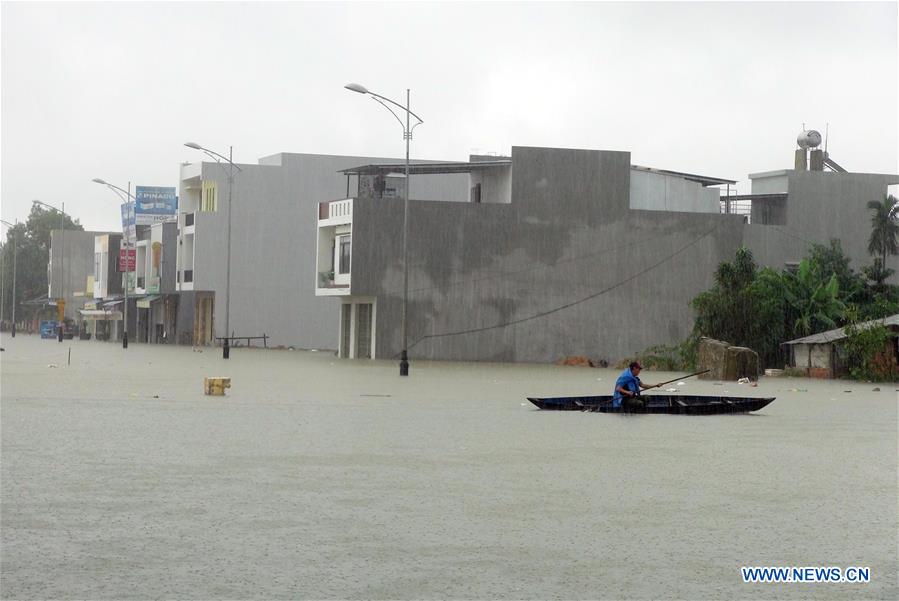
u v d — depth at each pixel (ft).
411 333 250.37
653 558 40.16
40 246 601.21
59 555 39.40
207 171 331.98
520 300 254.47
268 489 53.83
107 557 39.19
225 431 80.59
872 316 234.99
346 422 90.17
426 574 37.40
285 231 330.75
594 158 258.16
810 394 148.36
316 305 332.80
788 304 234.99
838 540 43.50
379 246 248.93
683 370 229.25
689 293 261.24
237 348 314.35
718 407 107.76
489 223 253.44
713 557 40.45
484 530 44.57
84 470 59.16
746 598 35.19
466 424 90.68
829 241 269.44
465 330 252.42
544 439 79.56
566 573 37.83
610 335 257.96
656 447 75.25
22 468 59.52
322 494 52.70
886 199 265.95
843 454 72.13
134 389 125.49
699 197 271.69
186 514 47.06
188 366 189.98
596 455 69.87
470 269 252.62
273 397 118.01
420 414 99.91
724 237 262.88
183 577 36.58
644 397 106.83
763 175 276.21
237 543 41.63
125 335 295.28
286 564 38.50
